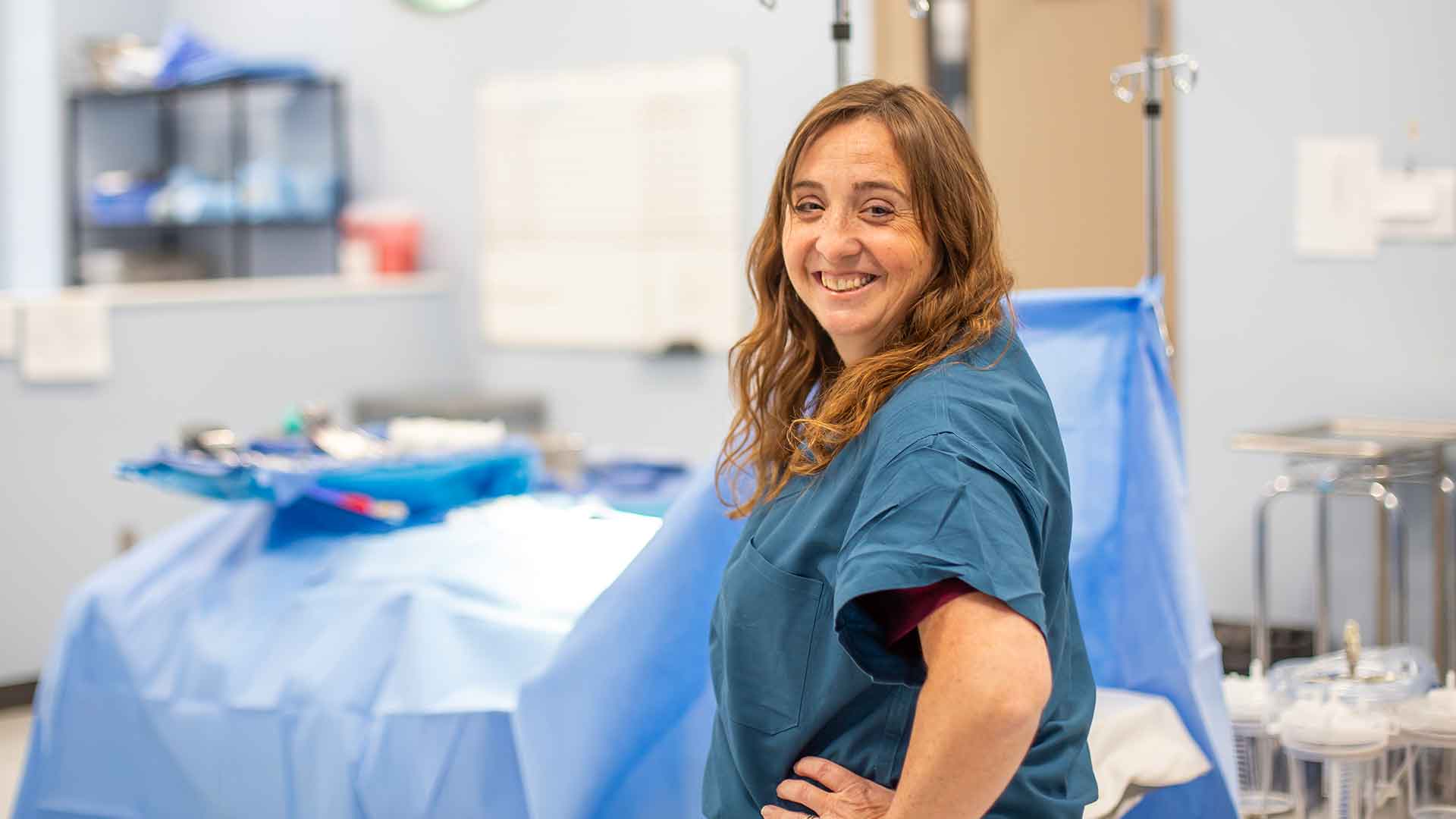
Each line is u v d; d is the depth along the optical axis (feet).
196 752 8.67
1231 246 14.71
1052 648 5.32
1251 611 14.75
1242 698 9.57
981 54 17.30
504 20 20.71
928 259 5.50
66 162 22.61
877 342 5.62
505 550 8.75
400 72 21.62
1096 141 16.70
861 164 5.44
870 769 5.43
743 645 5.59
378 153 21.93
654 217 19.71
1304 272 14.40
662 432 19.98
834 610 4.95
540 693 7.14
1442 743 8.62
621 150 19.86
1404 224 13.94
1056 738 5.45
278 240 23.08
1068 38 16.76
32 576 16.30
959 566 4.66
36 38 22.74
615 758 7.30
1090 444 8.23
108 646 9.27
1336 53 14.12
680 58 19.30
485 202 21.09
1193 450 14.99
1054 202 17.01
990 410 5.05
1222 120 14.66
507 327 21.08
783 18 18.53
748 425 6.35
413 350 20.81
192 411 17.81
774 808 5.60
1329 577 14.33
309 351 19.34
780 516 5.66
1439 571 12.75
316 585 8.82
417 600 8.16
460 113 21.17
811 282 5.65
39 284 22.98
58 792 9.30
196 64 21.74
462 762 7.48
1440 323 13.88
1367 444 12.19
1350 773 8.84
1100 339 8.34
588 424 20.57
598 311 20.30
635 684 7.30
